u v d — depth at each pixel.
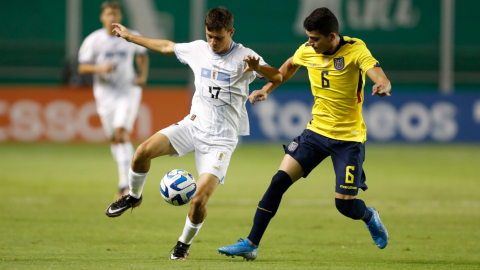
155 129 60.47
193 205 16.84
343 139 17.84
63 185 35.44
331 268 15.52
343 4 74.62
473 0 74.31
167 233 22.11
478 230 23.44
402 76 75.19
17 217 24.70
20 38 70.81
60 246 18.92
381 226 18.73
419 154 57.88
